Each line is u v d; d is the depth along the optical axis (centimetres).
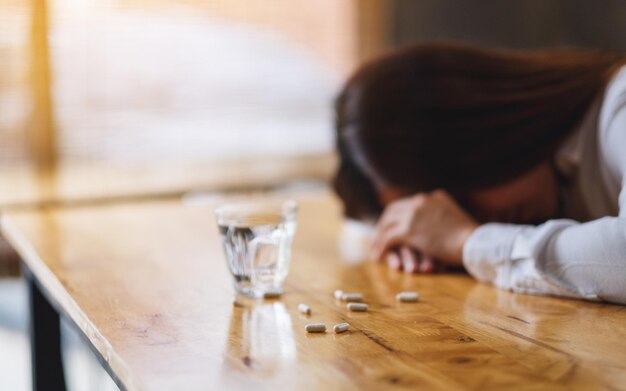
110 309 105
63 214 196
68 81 239
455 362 81
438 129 134
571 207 139
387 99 135
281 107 266
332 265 134
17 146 235
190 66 254
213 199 244
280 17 264
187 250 146
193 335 92
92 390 236
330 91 271
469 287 118
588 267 107
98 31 242
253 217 113
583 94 135
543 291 111
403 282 122
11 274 239
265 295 111
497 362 81
